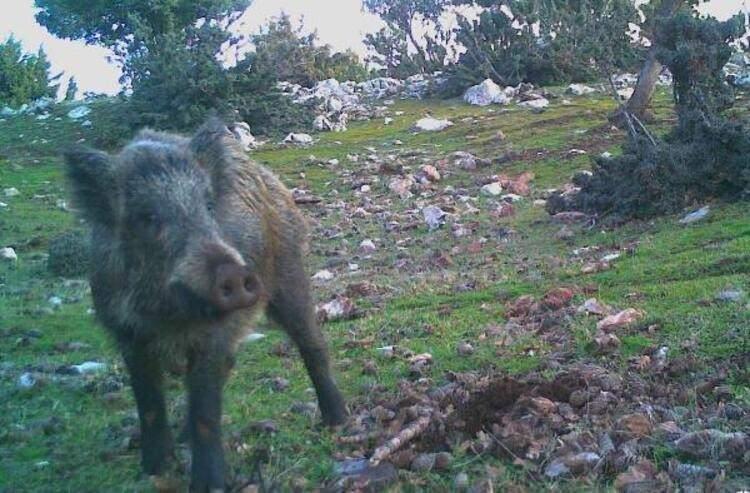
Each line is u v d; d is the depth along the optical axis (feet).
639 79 23.72
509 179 20.39
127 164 6.93
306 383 9.57
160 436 7.37
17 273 16.40
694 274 11.73
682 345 8.95
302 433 8.00
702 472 6.27
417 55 44.52
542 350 9.69
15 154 30.94
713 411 7.36
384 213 18.93
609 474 6.55
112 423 8.64
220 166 7.14
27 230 19.94
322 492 6.64
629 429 7.04
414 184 21.01
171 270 6.40
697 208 15.02
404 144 26.58
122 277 6.91
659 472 6.41
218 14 41.09
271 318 8.33
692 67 17.02
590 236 15.06
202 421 6.77
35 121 36.06
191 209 6.61
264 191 8.14
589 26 25.14
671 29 17.60
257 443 7.73
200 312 6.35
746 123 15.51
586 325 10.19
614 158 16.46
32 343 11.85
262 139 30.04
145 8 40.09
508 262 14.23
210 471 6.66
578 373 8.37
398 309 12.32
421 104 33.27
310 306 8.40
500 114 28.96
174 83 30.94
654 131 22.41
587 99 29.68
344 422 8.19
